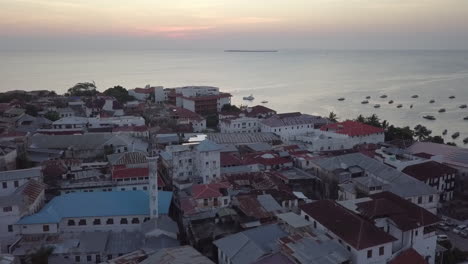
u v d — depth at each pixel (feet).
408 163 436.76
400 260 246.68
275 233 275.18
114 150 475.72
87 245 277.03
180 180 383.65
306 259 229.66
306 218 289.74
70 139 483.51
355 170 402.93
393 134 618.44
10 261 240.12
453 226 347.56
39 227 288.92
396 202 298.97
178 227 325.62
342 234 250.78
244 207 317.63
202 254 265.13
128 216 312.09
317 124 654.53
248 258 244.63
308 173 434.71
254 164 437.17
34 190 323.37
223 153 461.78
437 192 350.43
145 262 245.45
